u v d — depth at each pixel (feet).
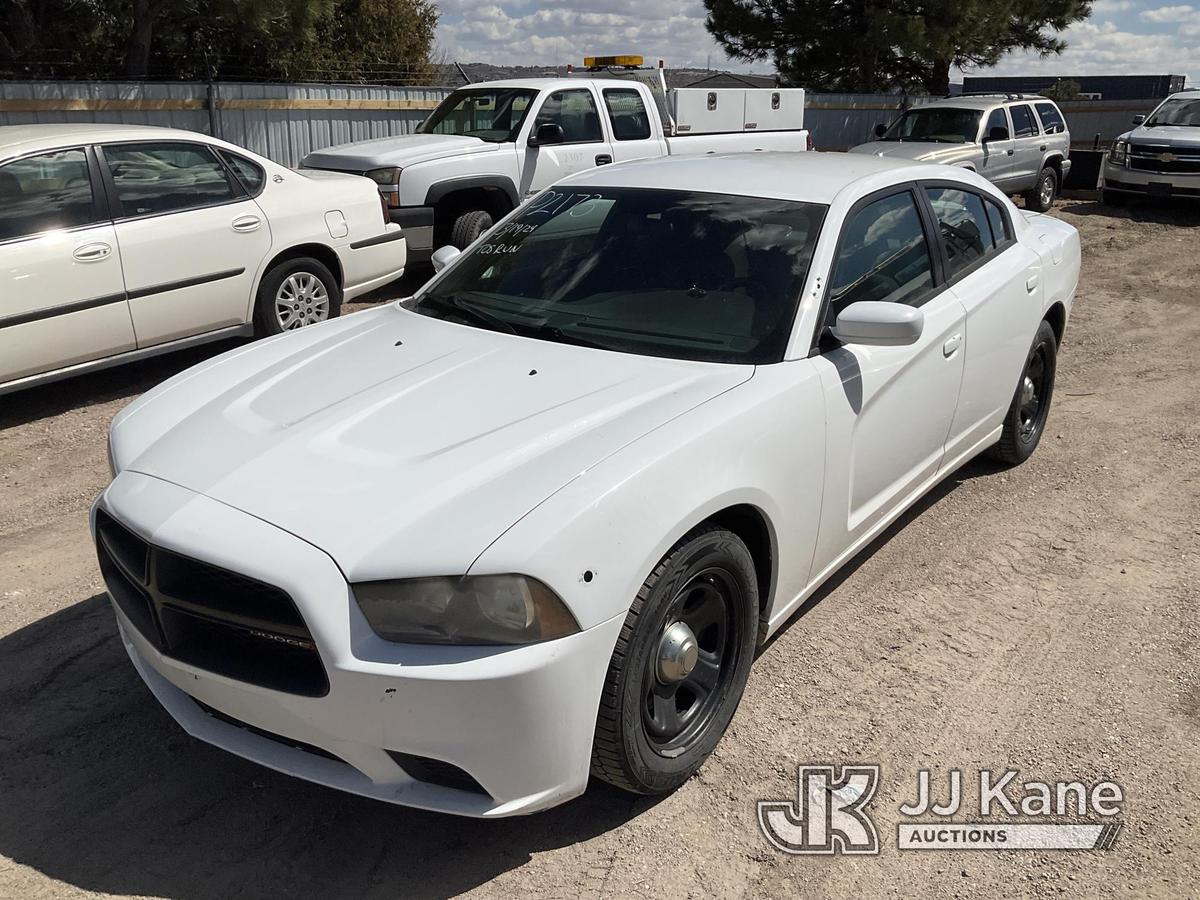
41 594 13.52
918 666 11.95
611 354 10.91
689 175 13.44
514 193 32.30
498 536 8.02
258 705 8.37
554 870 8.84
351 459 9.06
